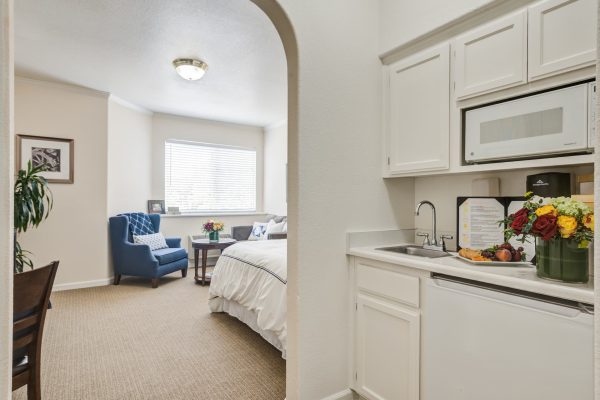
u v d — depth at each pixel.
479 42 1.57
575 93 1.29
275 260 2.59
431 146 1.78
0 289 0.62
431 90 1.78
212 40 2.91
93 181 4.21
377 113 2.02
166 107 5.04
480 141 1.60
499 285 1.25
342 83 1.85
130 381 2.07
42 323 1.44
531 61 1.38
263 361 2.36
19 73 3.66
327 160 1.79
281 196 5.94
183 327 2.97
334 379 1.80
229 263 3.13
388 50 1.97
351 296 1.87
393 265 1.64
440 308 1.42
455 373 1.36
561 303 1.08
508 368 1.19
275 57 3.26
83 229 4.15
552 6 1.32
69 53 3.17
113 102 4.48
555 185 1.42
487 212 1.76
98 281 4.27
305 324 1.70
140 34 2.82
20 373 1.38
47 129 3.90
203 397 1.92
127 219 4.33
